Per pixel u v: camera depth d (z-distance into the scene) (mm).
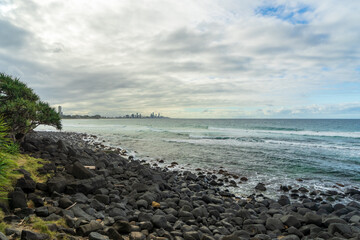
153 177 14320
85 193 9422
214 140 39719
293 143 35156
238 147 31484
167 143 35781
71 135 46594
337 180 16594
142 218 7527
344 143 34938
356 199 12695
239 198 12719
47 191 8617
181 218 8461
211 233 7457
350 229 7828
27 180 7914
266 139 40562
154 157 24672
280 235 7996
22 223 5578
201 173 17844
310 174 18062
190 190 13383
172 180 14953
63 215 6586
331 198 12672
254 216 9516
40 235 4918
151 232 6969
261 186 14492
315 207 11086
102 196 8953
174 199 10508
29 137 19766
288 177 17234
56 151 16609
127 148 30656
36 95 18156
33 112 15570
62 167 12273
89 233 5762
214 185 15273
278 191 14148
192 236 6535
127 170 16312
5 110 14398
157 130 67000
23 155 12812
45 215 6398
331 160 23016
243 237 7434
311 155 25594
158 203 9547
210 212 9227
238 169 19625
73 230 5738
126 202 9281
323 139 40000
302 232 8195
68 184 9297
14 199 6402
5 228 4902
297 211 10672
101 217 7246
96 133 56375
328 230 8062
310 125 90812
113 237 5805
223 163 21844
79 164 10922
